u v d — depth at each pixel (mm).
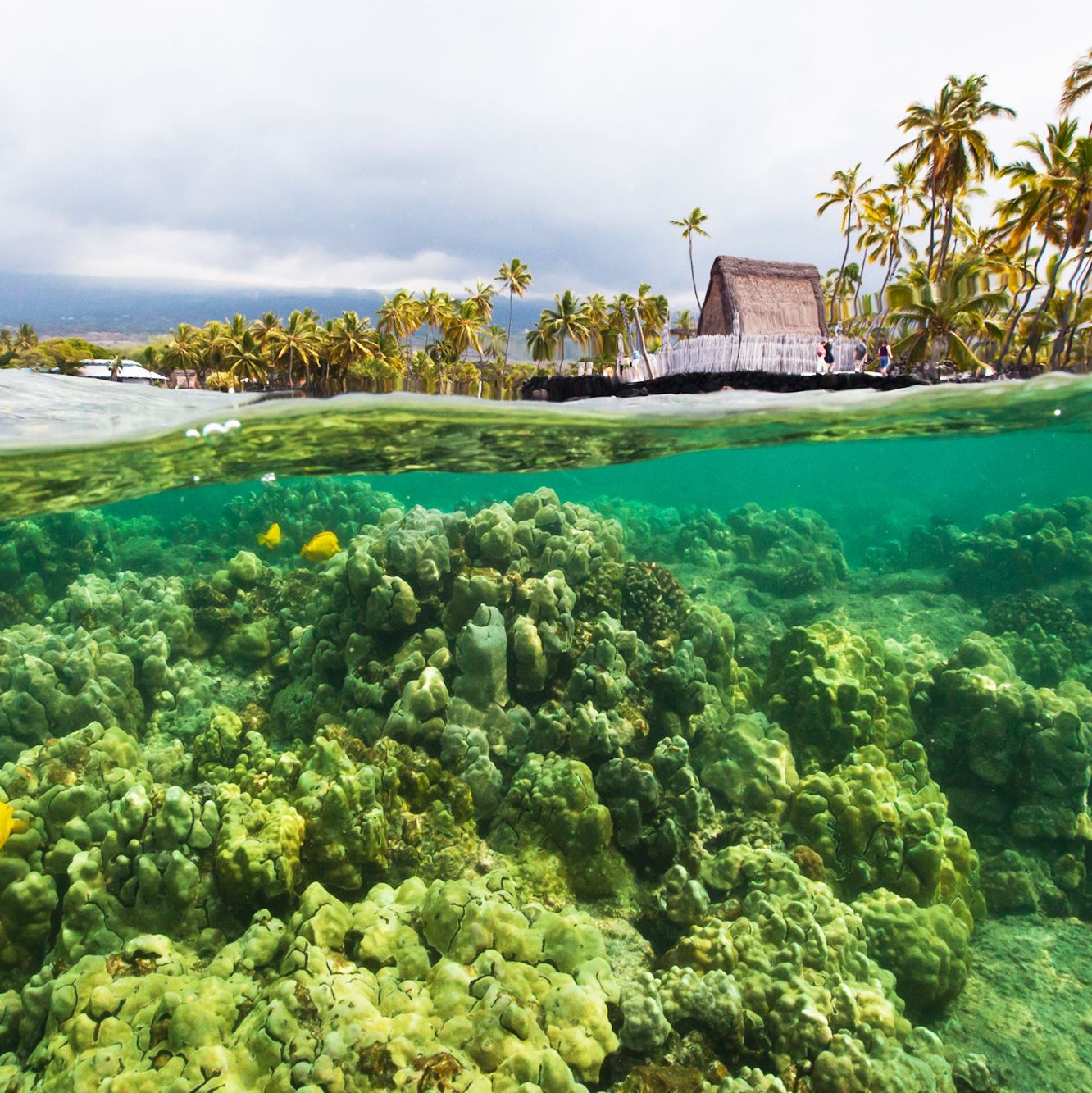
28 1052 6461
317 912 6918
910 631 18984
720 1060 6922
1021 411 15930
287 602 15562
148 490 15859
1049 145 22938
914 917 8969
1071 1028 8617
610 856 9109
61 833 7984
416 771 9305
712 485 52656
